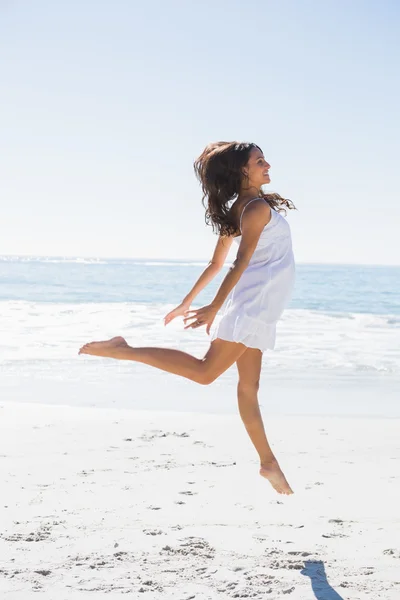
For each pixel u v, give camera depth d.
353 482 4.72
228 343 3.34
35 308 22.33
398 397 8.55
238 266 3.29
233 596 2.82
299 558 3.27
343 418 7.25
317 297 32.53
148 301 27.80
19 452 5.51
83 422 6.78
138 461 5.24
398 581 2.99
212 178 3.52
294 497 4.33
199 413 7.35
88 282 44.53
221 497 4.30
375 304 28.17
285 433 6.47
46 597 2.80
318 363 11.17
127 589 2.89
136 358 3.37
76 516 3.88
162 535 3.58
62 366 10.64
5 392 8.63
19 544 3.42
